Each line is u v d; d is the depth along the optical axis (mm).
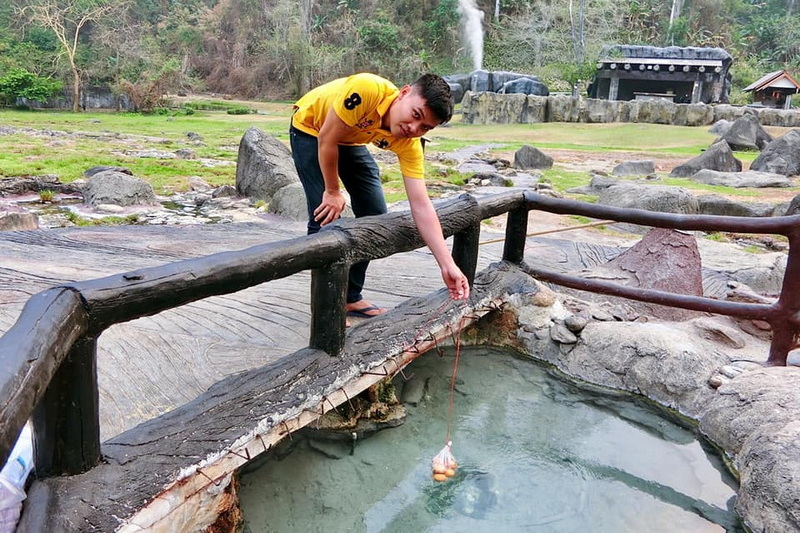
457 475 2711
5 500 1663
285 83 47688
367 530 2385
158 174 11602
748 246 7316
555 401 3328
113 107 37906
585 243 6141
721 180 12727
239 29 50688
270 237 5691
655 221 3447
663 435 3043
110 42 38031
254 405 2271
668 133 24375
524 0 46781
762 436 2539
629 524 2453
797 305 3182
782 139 14914
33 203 8945
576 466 2801
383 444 2898
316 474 2660
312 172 2939
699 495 2619
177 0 56469
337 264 2525
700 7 54031
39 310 1534
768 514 2277
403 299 3729
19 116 28703
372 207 3111
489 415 3186
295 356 2568
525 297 3814
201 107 38375
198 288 1941
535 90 33594
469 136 24312
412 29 47906
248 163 9508
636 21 50281
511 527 2422
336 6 49781
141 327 3160
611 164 16344
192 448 2021
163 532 1891
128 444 1949
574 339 3602
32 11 40656
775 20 55656
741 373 3139
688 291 4402
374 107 2477
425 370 3514
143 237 5473
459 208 3203
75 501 1699
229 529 2232
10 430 1214
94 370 1761
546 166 15023
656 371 3277
